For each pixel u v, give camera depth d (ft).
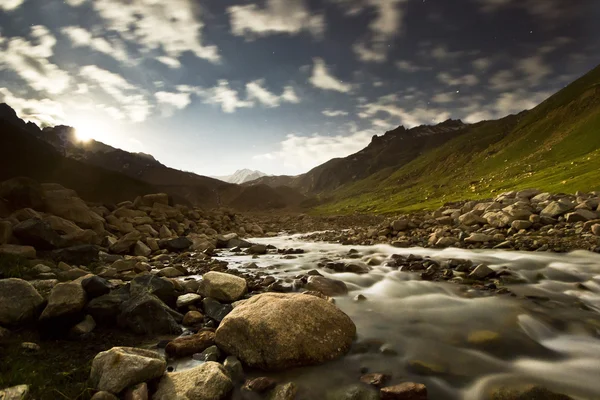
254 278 49.16
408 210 301.02
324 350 24.48
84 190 218.79
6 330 25.59
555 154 402.11
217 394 19.04
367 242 92.68
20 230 51.55
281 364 22.93
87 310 29.73
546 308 34.96
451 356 25.04
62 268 45.73
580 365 23.82
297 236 130.93
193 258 67.51
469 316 32.91
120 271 50.70
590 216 78.79
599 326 30.30
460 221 96.73
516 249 66.80
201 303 35.35
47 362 22.54
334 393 20.35
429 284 44.70
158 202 124.98
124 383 18.30
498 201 111.45
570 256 57.67
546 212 87.04
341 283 43.27
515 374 22.63
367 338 27.99
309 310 26.45
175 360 24.25
